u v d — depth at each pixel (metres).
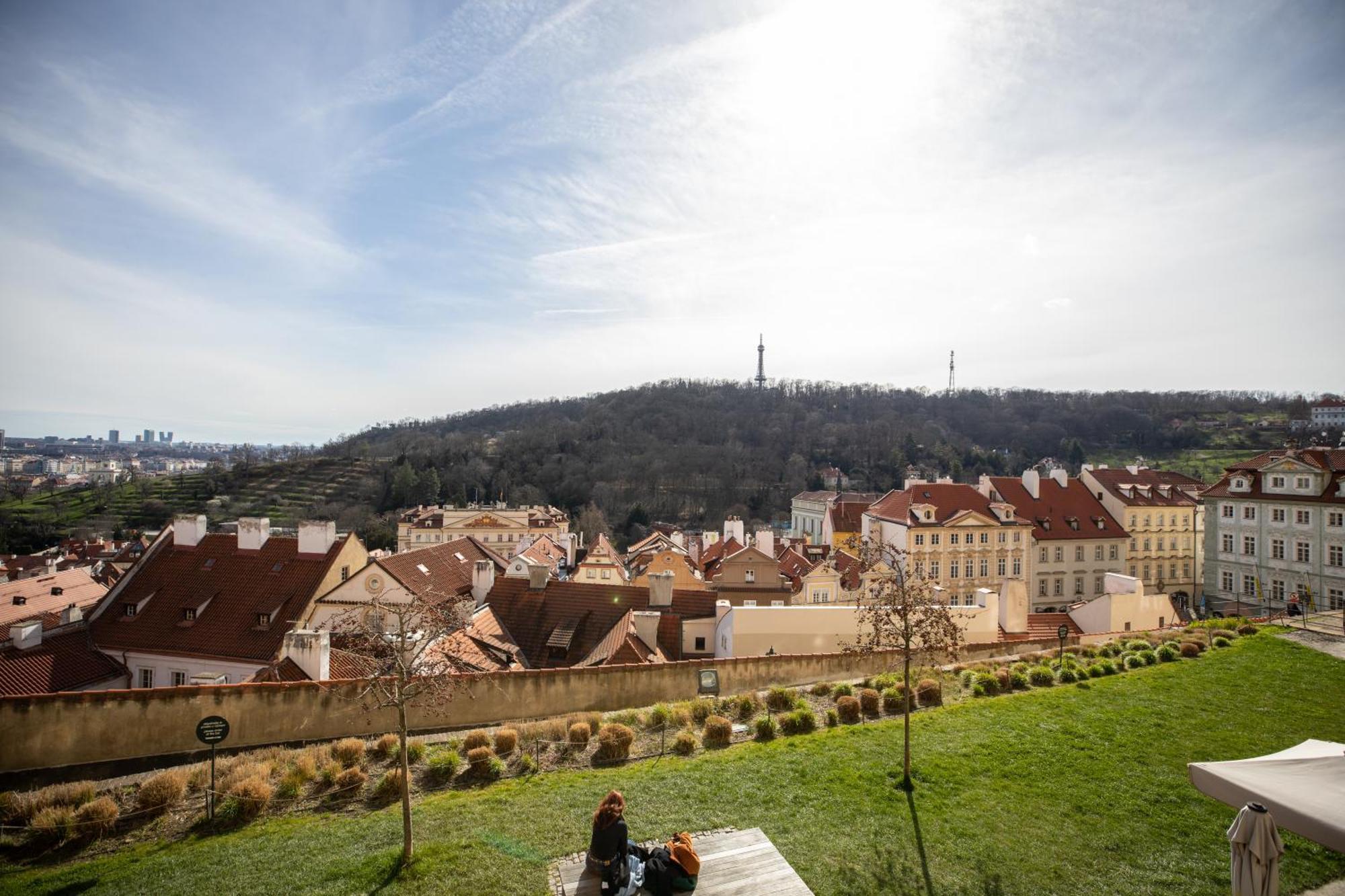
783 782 15.97
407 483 136.50
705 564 68.06
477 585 37.78
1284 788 10.74
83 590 60.62
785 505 141.00
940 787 15.65
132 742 20.33
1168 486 74.62
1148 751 17.62
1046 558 68.44
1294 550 56.81
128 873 13.09
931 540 64.94
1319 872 12.51
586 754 18.47
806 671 26.00
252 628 33.69
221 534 39.06
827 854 12.84
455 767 17.44
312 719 21.56
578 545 97.44
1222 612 58.06
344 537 38.94
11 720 19.48
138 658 33.28
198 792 16.86
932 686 22.53
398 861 12.82
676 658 32.72
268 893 12.11
